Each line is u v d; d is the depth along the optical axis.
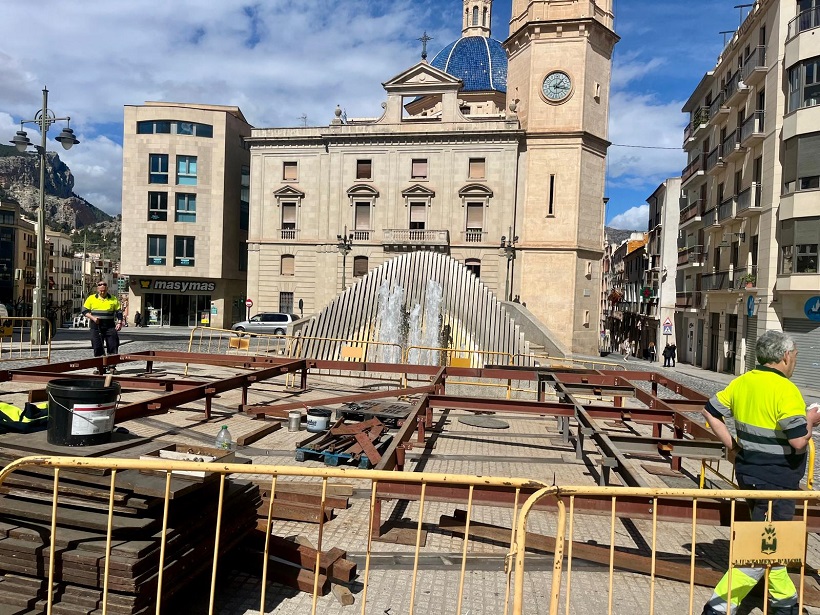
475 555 4.98
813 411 3.96
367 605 4.06
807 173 22.31
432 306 19.27
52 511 3.33
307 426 9.18
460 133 37.78
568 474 7.61
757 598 4.30
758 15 26.45
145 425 9.04
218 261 46.56
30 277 79.31
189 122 46.00
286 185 41.44
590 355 37.81
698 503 4.49
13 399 10.12
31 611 3.12
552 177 36.84
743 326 27.25
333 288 40.47
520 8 38.34
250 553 4.34
